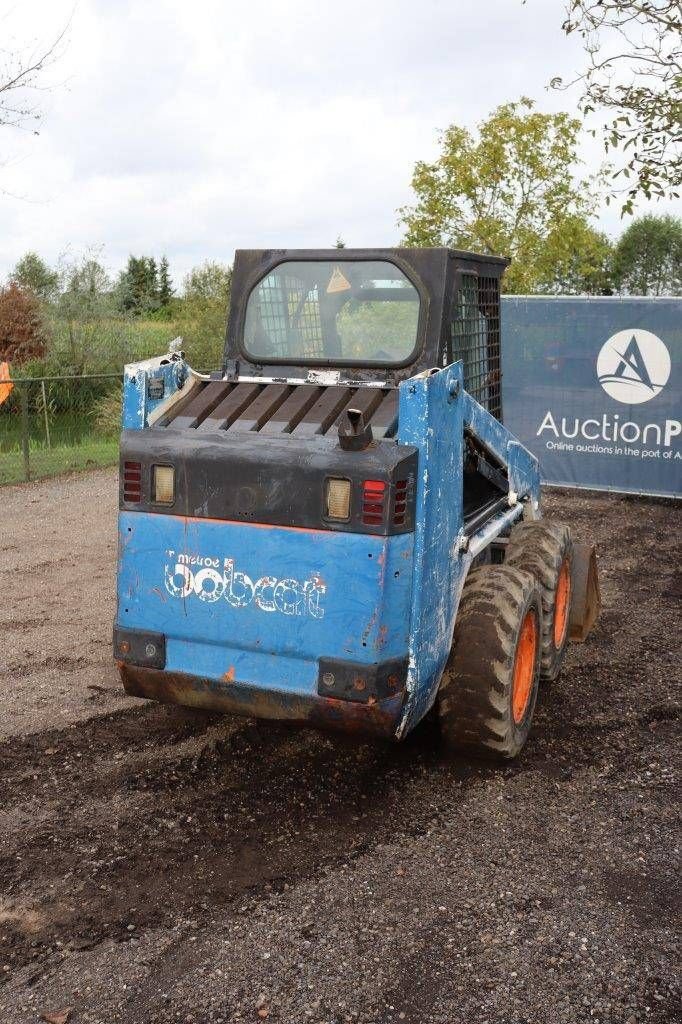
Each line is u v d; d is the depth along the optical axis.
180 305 22.94
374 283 4.71
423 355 4.59
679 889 3.85
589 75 9.24
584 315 12.09
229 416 4.44
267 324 4.92
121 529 4.38
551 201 18.86
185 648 4.36
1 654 6.52
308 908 3.70
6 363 16.47
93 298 22.09
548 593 5.55
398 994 3.23
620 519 11.16
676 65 9.03
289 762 4.93
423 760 4.96
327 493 3.99
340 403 4.43
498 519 5.50
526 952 3.45
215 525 4.19
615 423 12.20
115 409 15.91
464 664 4.59
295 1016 3.13
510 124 18.27
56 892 3.80
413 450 3.99
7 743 5.13
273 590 4.12
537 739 5.25
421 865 4.01
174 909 3.70
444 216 19.19
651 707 5.73
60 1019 3.12
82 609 7.54
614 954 3.45
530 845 4.18
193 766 4.88
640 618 7.47
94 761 4.93
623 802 4.56
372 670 4.00
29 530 10.36
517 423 12.70
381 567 3.94
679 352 11.73
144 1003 3.19
